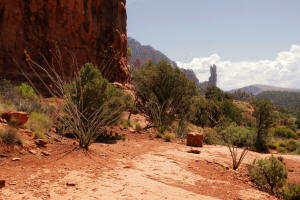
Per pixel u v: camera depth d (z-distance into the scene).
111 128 13.09
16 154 5.34
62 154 6.06
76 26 28.33
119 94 11.59
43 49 24.53
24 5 23.92
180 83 18.36
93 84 9.82
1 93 12.30
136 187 4.43
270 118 22.58
